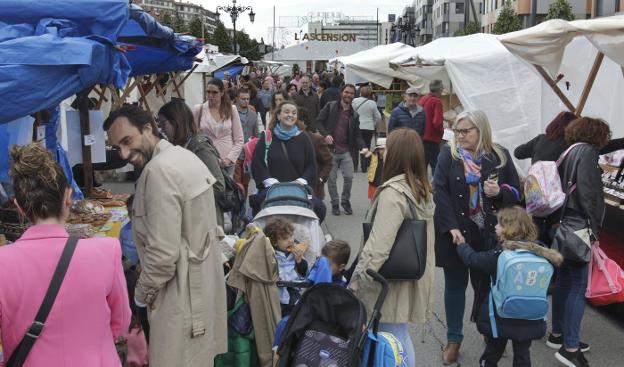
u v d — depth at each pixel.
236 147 7.65
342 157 9.64
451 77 10.41
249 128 9.65
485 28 66.00
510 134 10.08
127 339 4.00
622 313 5.64
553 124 5.28
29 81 2.79
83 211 4.59
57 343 2.30
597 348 5.09
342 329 3.19
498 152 4.58
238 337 4.02
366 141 13.46
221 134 7.51
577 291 4.62
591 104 8.10
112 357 2.46
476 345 5.10
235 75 26.56
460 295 4.71
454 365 4.75
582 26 5.38
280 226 4.32
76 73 2.99
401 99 18.77
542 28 5.64
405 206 3.66
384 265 3.61
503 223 4.07
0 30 3.07
